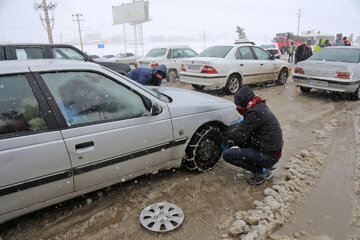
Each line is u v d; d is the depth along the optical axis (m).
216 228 2.32
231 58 7.29
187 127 2.85
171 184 2.97
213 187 2.94
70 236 2.21
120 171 2.47
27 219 2.39
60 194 2.19
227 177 3.16
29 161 1.93
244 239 2.16
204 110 3.04
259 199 2.75
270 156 2.86
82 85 2.28
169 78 10.38
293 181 3.04
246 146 3.21
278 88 8.63
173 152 2.83
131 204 2.62
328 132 4.62
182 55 10.80
